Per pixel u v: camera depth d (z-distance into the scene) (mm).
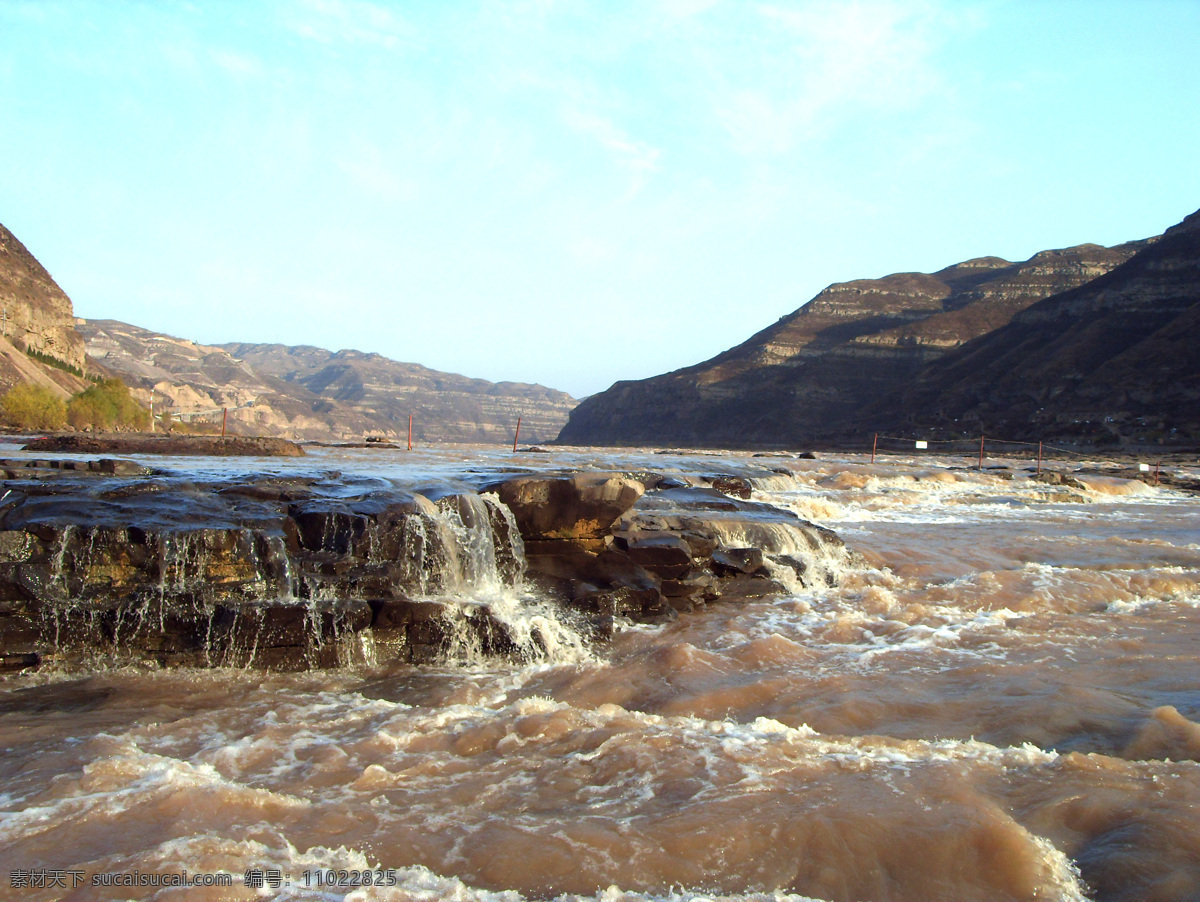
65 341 174125
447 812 6574
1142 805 6590
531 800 6797
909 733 8547
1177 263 169250
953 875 5707
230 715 8984
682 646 11570
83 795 6680
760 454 74750
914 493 35031
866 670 10859
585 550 14641
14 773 7168
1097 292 180625
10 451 31953
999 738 8352
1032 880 5617
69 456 29516
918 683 10258
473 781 7199
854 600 15062
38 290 169125
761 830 6137
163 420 145875
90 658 10430
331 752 7848
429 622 11547
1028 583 16156
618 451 71312
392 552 12391
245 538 11422
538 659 11609
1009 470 49031
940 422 165125
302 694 9867
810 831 6121
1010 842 5973
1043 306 194750
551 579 14086
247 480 15602
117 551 10820
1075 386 152875
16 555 10477
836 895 5488
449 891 5379
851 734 8523
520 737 8273
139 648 10594
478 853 5871
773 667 11086
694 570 14977
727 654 11656
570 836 6090
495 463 34562
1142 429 124562
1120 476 50406
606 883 5539
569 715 8836
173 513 11961
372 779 7188
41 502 11766
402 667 11211
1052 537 23125
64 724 8578
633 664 11297
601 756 7727
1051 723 8664
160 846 5820
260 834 6125
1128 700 9484
